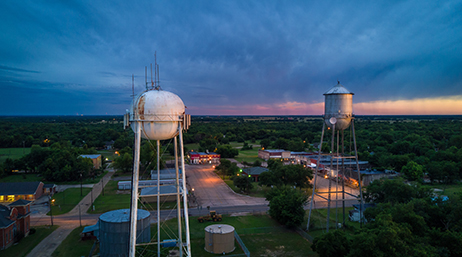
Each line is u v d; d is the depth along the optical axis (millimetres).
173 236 41344
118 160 89688
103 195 64750
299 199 45719
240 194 66688
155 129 22656
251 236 42344
